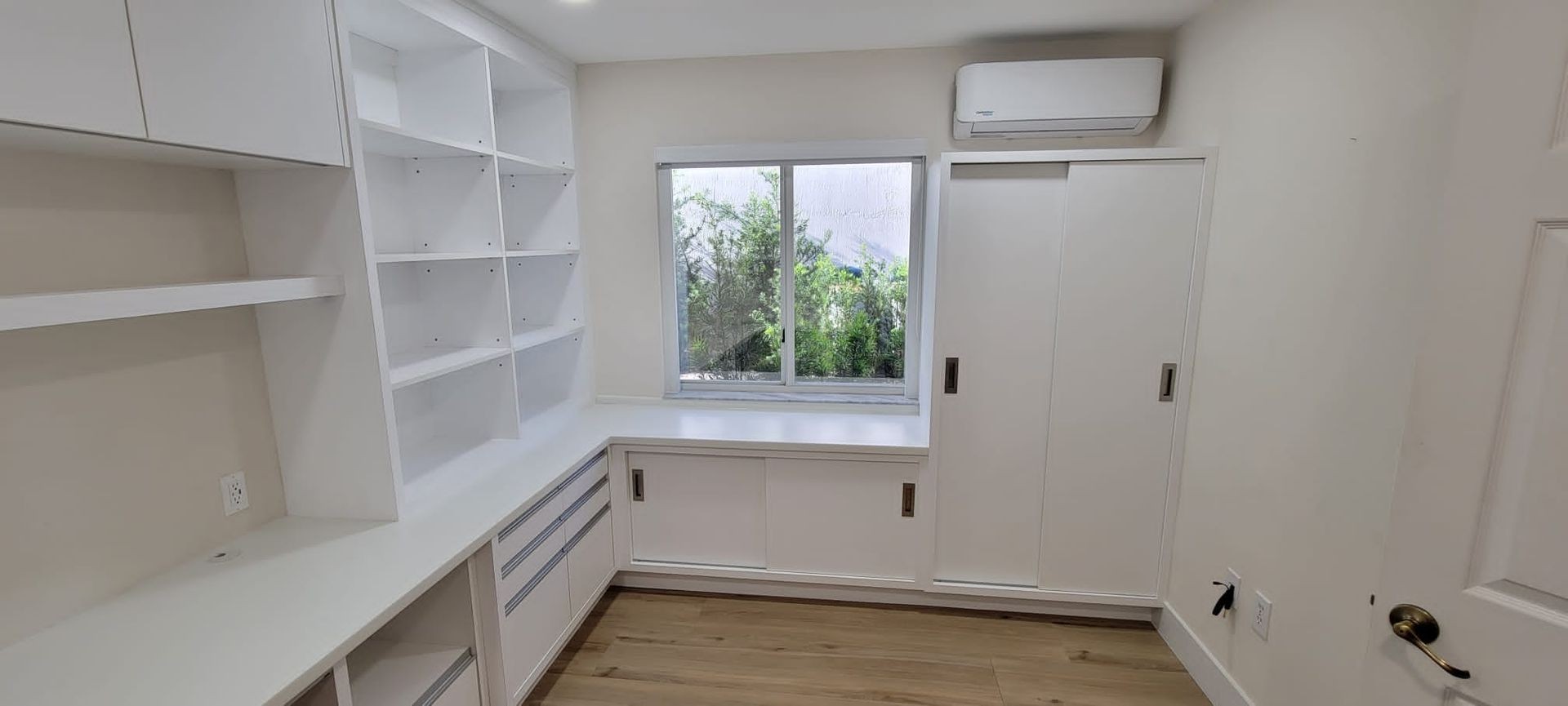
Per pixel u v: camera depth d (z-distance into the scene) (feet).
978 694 6.61
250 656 3.74
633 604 8.36
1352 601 4.60
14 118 2.96
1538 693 2.77
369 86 6.59
